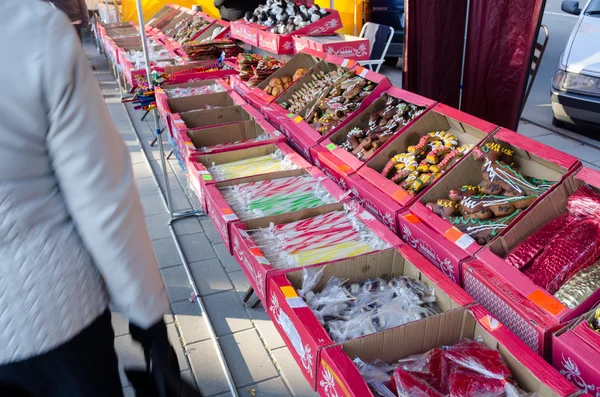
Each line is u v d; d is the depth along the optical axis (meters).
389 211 2.43
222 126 3.63
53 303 1.08
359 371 1.58
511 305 1.74
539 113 6.04
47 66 0.94
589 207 1.91
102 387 1.22
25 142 0.97
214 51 5.79
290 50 4.97
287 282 1.95
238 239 2.32
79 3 9.48
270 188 2.84
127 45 7.18
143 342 1.20
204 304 3.02
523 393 1.52
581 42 5.14
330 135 3.25
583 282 1.73
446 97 3.64
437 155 2.68
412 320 1.87
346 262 2.09
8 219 0.99
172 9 8.80
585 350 1.50
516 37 3.07
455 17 3.36
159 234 3.83
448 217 2.25
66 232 1.08
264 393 2.41
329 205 2.58
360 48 4.66
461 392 1.54
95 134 1.01
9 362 1.08
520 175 2.28
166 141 5.77
